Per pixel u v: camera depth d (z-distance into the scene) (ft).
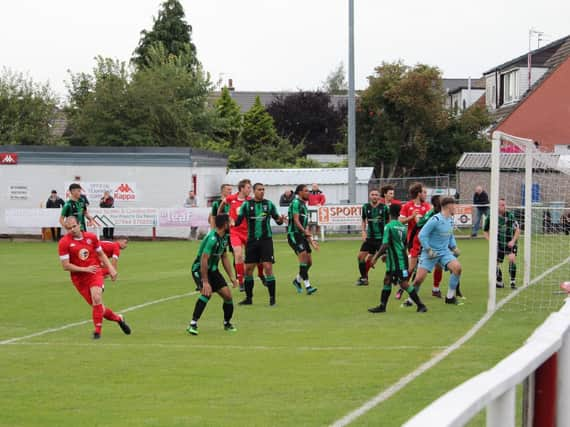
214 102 345.10
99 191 170.30
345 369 45.19
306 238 82.58
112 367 47.14
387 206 87.04
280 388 40.75
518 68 255.70
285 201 172.24
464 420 11.90
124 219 161.79
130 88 236.43
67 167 170.71
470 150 250.78
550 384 18.53
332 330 60.03
